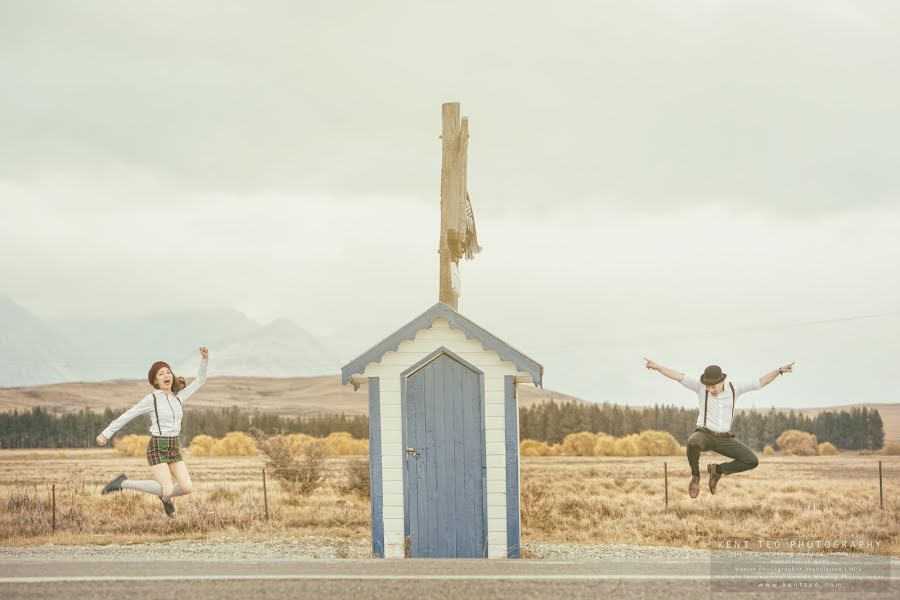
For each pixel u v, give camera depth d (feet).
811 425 342.64
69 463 235.61
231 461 221.05
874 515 78.07
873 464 201.98
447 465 43.98
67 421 397.19
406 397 44.21
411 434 44.09
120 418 34.27
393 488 43.91
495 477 43.80
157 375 35.04
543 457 248.93
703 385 34.91
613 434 340.59
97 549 52.65
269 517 74.49
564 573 29.55
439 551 43.68
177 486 34.99
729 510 83.87
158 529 68.44
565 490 106.22
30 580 28.04
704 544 57.98
